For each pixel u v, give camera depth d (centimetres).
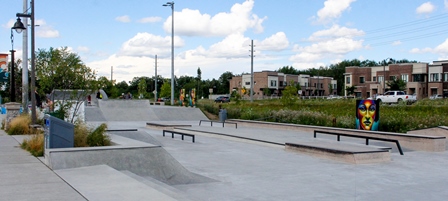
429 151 1497
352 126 2206
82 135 1089
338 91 12962
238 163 1236
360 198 823
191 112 3822
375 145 1631
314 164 1218
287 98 4231
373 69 8594
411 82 7456
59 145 997
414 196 845
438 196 846
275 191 877
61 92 1725
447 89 7319
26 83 1962
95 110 3519
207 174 1066
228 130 2261
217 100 6912
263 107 4053
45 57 1992
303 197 827
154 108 3822
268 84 10050
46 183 762
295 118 2589
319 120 2448
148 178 931
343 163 1235
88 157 937
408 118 2145
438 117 2183
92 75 1684
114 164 948
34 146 1144
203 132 2164
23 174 841
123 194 683
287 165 1201
